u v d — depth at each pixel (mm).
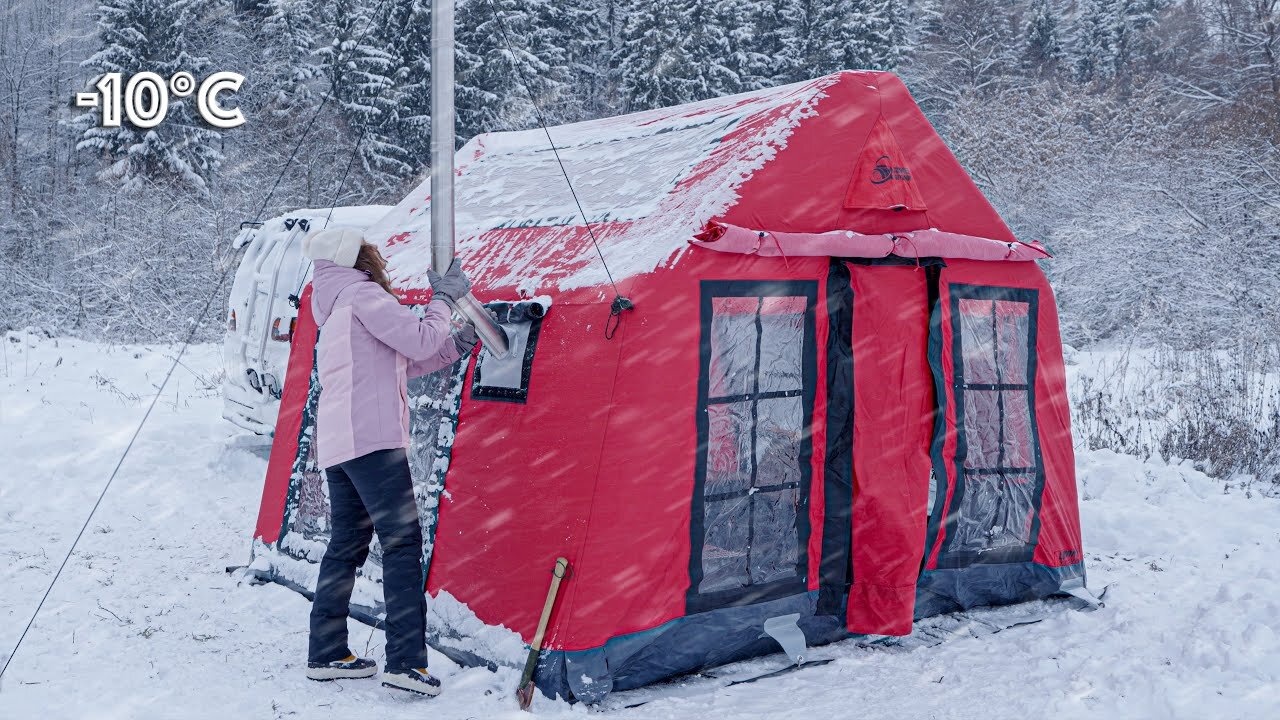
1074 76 38594
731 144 4469
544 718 3496
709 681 3967
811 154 4363
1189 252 15875
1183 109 22578
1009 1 40875
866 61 37781
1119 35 39344
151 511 6711
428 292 4883
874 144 4543
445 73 3953
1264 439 8266
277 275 8125
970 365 4809
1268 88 22266
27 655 3951
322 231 3961
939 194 4805
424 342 3775
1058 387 5172
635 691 3850
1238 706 3490
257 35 30547
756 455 4137
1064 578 5066
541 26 35688
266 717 3420
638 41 34281
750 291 4074
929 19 40188
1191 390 9711
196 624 4449
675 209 4207
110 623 4406
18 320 17969
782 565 4227
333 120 27688
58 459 7824
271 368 8078
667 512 3826
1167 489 7109
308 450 5203
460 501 4207
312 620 3836
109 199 24250
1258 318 13078
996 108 23688
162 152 27031
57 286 19016
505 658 3820
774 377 4191
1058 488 5102
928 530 4598
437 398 4539
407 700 3660
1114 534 6238
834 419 4320
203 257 18969
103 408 10047
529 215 5035
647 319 3807
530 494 3910
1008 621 4730
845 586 4395
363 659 3893
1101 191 19312
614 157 5242
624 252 4117
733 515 4070
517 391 4090
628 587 3730
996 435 4883
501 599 3930
